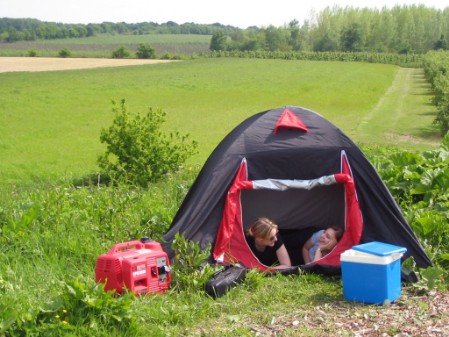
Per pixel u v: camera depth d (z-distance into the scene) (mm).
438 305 5285
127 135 11648
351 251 5453
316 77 48312
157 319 4891
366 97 35438
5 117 25062
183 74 49344
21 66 61781
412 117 25734
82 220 7215
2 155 16922
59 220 7059
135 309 4895
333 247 6426
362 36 110625
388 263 5277
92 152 17609
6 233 6633
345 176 6309
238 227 6324
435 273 5711
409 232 6176
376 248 5445
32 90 34188
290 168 6387
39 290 5352
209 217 6223
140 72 51656
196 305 5152
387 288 5277
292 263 6820
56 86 36875
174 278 5574
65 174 13102
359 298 5367
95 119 25469
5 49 100438
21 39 126875
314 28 120500
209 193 6230
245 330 4719
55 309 4570
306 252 6734
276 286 5730
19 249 6293
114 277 5242
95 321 4535
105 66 62000
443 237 6875
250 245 6375
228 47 115000
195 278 5488
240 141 6484
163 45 124125
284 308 5254
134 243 5535
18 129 22250
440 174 8258
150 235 6949
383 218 6277
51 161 15992
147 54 87750
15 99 30172
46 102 29938
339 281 5977
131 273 5227
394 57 79875
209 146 18516
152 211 7570
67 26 145875
